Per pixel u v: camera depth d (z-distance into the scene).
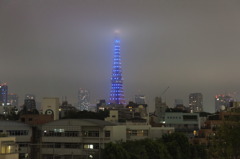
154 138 114.25
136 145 89.25
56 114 146.00
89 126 105.81
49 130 108.50
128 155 80.94
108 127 104.81
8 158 70.94
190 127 150.00
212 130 129.75
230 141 76.88
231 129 78.25
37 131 110.38
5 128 105.31
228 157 78.06
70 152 105.56
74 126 106.88
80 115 176.50
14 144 73.50
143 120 161.25
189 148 102.88
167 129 117.88
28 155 101.44
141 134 116.00
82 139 105.75
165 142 103.62
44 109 145.75
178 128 149.62
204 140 126.75
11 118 176.75
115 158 78.75
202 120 165.00
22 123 109.38
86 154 97.75
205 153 107.31
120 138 107.25
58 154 106.44
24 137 107.75
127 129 115.06
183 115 151.25
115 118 174.12
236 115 82.44
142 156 86.31
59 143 107.19
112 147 80.19
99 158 82.94
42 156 107.56
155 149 91.12
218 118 139.50
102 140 104.38
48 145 107.69
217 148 80.19
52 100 146.12
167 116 152.00
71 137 106.56
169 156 93.56
